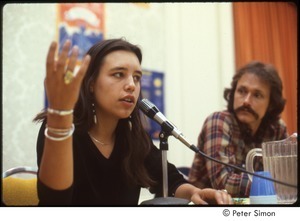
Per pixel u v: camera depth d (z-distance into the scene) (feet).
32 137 6.63
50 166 2.07
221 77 9.20
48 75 1.90
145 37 8.26
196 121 8.71
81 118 2.98
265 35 9.85
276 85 4.69
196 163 4.59
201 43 9.06
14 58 6.55
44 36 6.95
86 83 2.92
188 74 8.77
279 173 2.80
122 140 3.21
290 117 9.66
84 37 7.39
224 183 3.98
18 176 3.96
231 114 4.61
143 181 3.19
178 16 8.84
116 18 7.91
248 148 4.58
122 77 2.93
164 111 8.27
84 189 2.94
